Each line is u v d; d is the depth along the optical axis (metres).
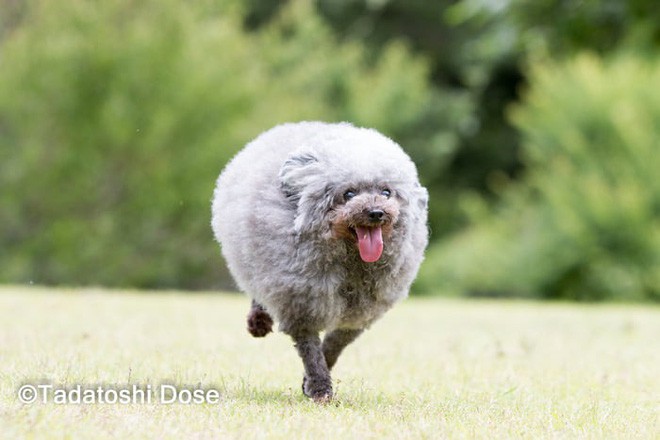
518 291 20.83
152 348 7.76
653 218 19.84
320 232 5.67
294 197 5.75
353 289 5.88
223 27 21.70
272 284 5.77
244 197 5.95
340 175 5.66
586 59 21.12
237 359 7.38
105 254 19.94
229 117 20.86
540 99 21.38
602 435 4.97
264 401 5.68
